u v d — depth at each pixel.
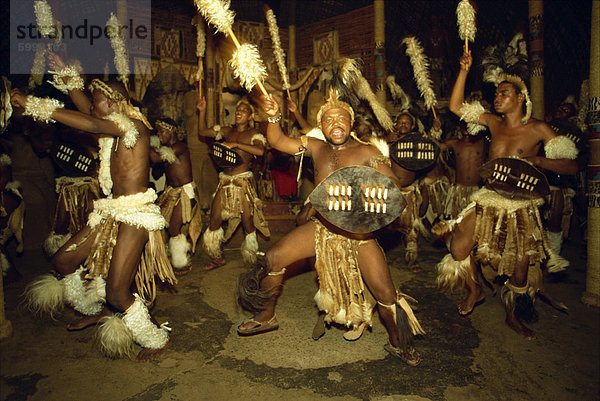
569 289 3.63
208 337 2.77
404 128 4.29
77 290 2.55
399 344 2.36
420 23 7.84
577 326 2.89
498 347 2.60
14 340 2.70
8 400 2.07
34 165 5.41
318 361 2.45
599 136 3.11
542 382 2.22
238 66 2.11
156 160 3.92
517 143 2.74
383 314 2.38
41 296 2.58
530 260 2.67
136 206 2.38
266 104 2.25
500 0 6.98
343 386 2.19
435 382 2.22
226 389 2.16
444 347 2.61
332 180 2.06
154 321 2.54
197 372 2.33
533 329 2.86
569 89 6.70
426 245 5.41
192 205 4.16
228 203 4.25
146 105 6.40
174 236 4.12
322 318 2.68
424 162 3.95
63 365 2.40
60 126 3.88
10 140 5.11
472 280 2.88
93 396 2.10
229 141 4.48
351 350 2.59
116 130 2.29
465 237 2.79
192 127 6.56
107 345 2.33
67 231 4.00
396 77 7.93
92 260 2.38
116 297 2.32
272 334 2.81
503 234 2.66
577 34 6.42
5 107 2.37
